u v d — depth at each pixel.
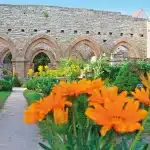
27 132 11.34
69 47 44.56
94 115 2.09
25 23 43.84
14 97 25.50
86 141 2.77
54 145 2.67
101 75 24.89
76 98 2.59
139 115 2.09
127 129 2.06
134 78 19.77
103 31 45.44
